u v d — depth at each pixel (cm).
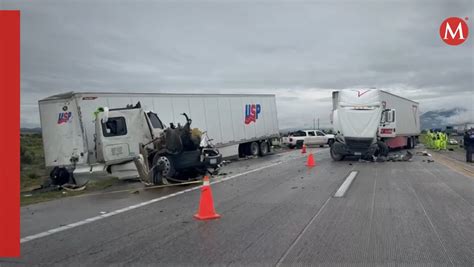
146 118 1569
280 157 2800
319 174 1648
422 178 1488
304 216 843
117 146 1489
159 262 571
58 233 752
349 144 2286
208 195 852
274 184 1358
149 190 1324
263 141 3002
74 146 1587
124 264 566
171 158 1466
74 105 1590
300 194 1135
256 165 2164
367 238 670
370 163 2173
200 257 588
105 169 1490
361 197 1073
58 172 1602
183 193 1222
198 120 2303
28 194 1394
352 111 2272
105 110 1467
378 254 586
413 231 714
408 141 3650
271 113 3095
